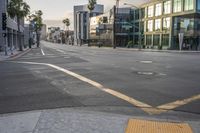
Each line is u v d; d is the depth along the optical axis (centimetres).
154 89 1171
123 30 11112
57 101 945
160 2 8606
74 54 4241
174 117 784
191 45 7494
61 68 1991
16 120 690
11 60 2973
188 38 7538
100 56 3641
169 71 1866
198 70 1956
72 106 881
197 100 982
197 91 1138
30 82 1340
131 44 9956
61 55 3938
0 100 960
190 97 1027
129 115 786
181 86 1253
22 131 609
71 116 725
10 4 6200
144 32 9681
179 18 7775
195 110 859
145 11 9625
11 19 6888
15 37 8388
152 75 1627
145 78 1495
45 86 1225
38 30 13512
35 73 1692
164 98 1008
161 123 693
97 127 639
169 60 3012
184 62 2733
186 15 7531
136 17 10400
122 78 1484
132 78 1489
